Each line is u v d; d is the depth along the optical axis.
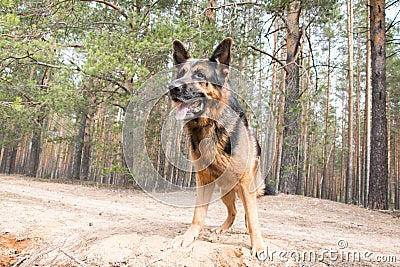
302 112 11.96
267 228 5.50
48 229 4.25
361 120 31.80
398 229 6.66
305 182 28.20
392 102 28.12
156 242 3.42
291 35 12.68
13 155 29.11
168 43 9.11
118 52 9.29
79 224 4.59
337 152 34.09
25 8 10.82
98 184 15.85
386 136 11.03
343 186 30.88
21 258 3.43
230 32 10.12
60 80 11.44
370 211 9.44
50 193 9.59
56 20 11.56
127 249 3.31
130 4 12.73
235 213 4.44
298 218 7.34
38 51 9.88
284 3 10.33
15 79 13.05
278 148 16.55
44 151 32.47
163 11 14.51
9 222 4.51
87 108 13.43
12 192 8.50
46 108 13.30
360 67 23.81
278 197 10.78
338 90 30.06
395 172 29.89
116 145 11.56
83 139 20.39
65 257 3.34
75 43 12.43
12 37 9.80
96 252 3.30
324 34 22.27
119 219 5.26
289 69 12.49
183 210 7.47
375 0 11.61
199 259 3.06
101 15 13.20
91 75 10.08
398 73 21.84
